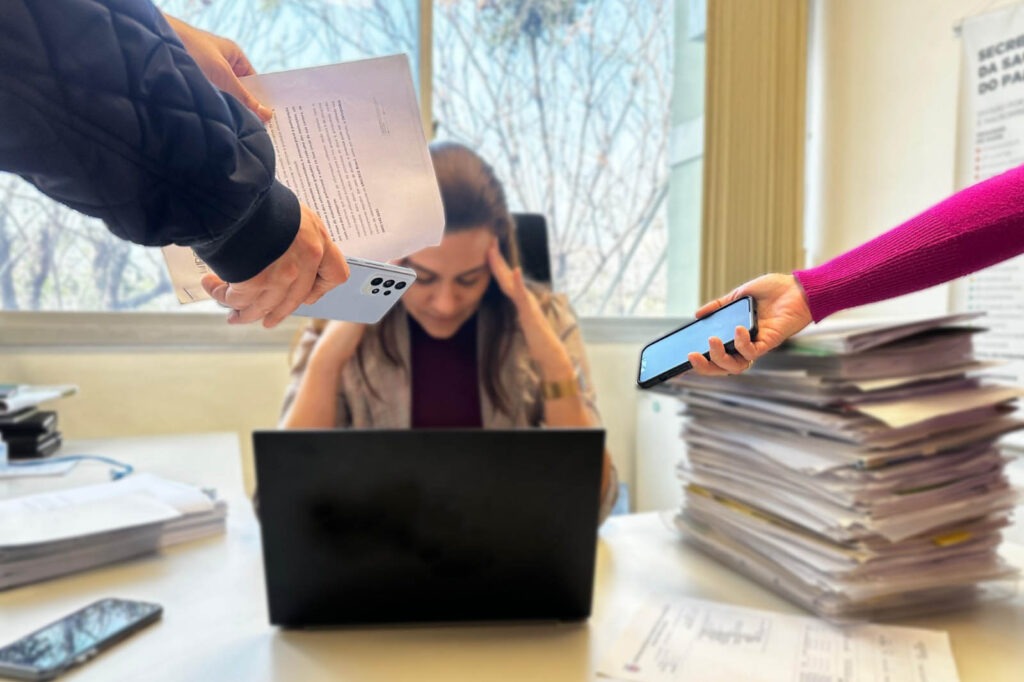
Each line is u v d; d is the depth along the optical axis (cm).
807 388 84
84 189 39
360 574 71
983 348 148
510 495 72
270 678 62
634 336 223
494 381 138
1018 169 64
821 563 77
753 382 93
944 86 168
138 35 39
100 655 65
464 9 204
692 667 65
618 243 228
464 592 73
